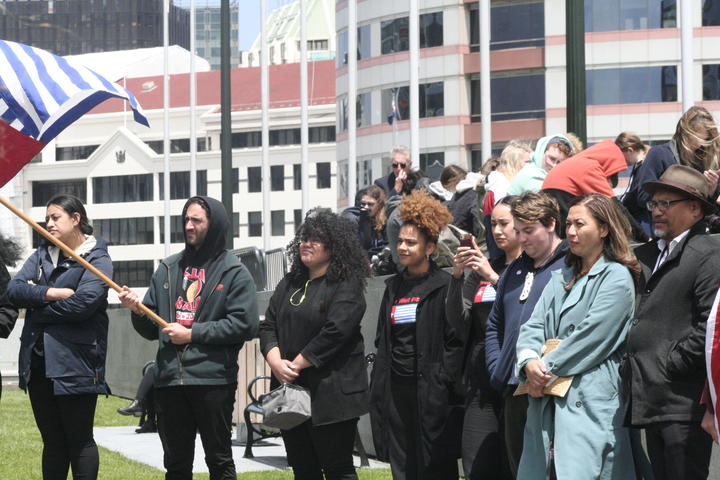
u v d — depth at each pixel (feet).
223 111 71.41
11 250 29.58
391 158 44.91
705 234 21.42
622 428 21.65
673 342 20.97
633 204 31.89
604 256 22.20
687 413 20.71
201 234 27.81
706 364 20.16
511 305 24.09
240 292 27.55
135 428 56.18
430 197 26.99
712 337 20.07
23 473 38.06
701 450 20.74
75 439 29.01
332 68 349.82
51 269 29.25
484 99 77.56
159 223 361.30
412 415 26.68
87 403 29.07
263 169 116.88
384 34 195.93
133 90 377.09
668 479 21.02
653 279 21.38
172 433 27.89
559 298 22.52
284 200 344.08
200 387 27.35
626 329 21.86
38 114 29.89
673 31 177.68
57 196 29.81
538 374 21.91
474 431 25.26
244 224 347.56
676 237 21.63
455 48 190.80
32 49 30.58
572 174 25.00
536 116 184.75
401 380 26.73
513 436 23.93
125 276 365.81
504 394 23.89
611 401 21.72
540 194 23.94
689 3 53.93
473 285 26.04
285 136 342.64
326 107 338.34
